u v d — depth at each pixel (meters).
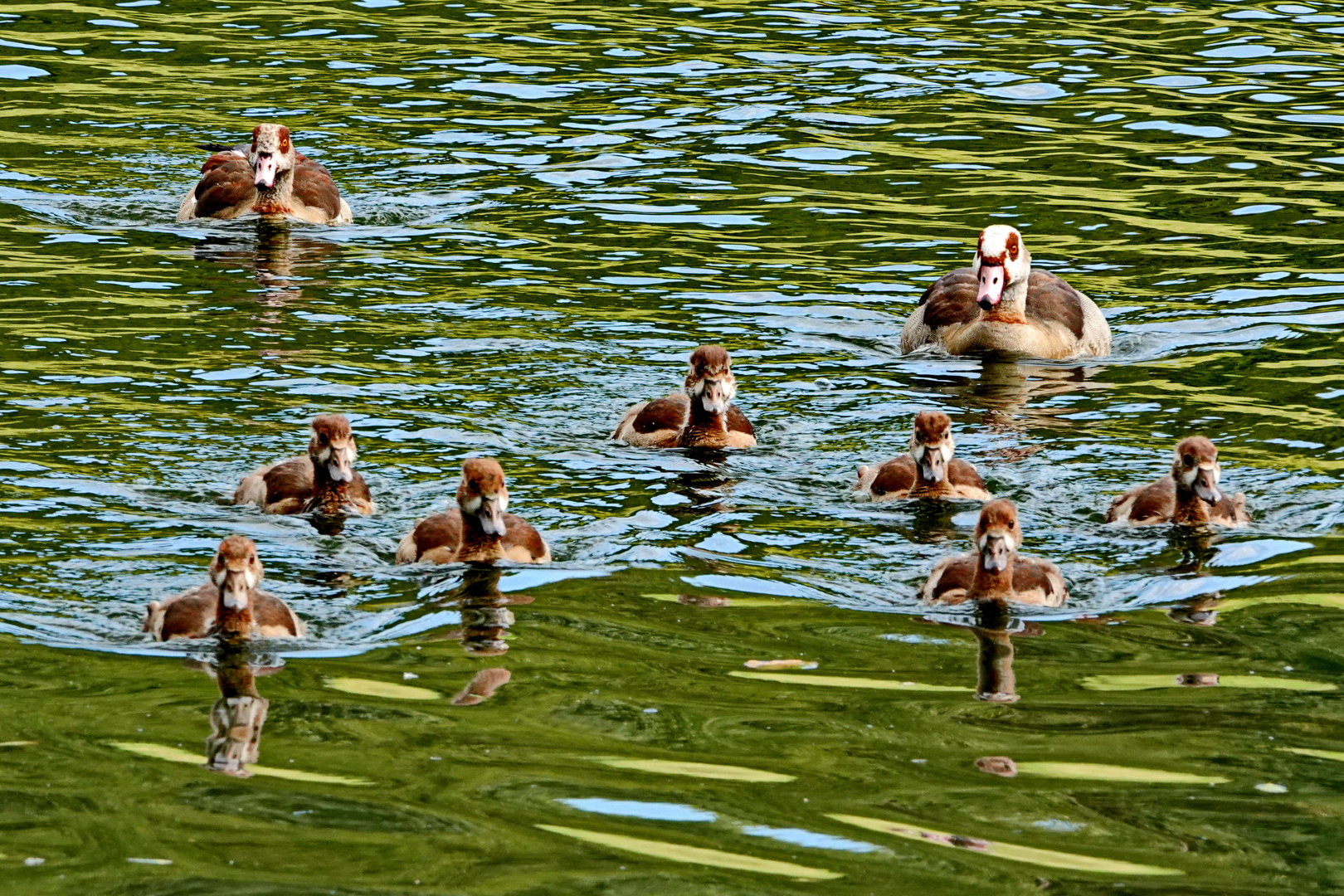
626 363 21.36
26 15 37.91
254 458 18.03
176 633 13.95
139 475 17.50
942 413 17.81
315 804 11.35
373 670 13.48
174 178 29.02
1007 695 13.16
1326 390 20.70
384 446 18.47
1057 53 36.38
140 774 11.72
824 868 10.67
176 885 10.36
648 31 37.62
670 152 30.22
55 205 27.36
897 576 15.69
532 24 38.03
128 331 21.86
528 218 27.16
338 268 24.88
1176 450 16.75
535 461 18.31
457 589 15.12
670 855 10.77
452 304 23.33
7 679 13.17
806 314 23.59
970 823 11.23
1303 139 31.08
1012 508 14.97
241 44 36.31
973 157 30.28
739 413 19.27
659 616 14.62
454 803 11.39
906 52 36.28
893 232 26.83
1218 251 26.05
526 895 10.30
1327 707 12.98
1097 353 22.56
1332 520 16.83
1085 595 15.27
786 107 32.66
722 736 12.40
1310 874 10.64
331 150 30.12
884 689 13.27
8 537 15.88
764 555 16.08
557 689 13.14
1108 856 10.85
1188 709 12.93
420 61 35.25
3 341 21.27
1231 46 37.03
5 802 11.30
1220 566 15.84
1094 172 29.59
